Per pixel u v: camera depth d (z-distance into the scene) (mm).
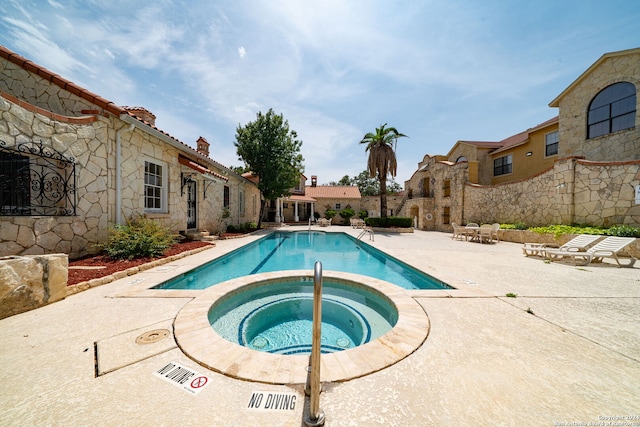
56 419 1562
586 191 9625
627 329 2898
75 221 5547
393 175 20203
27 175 4906
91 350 2350
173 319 3041
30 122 4762
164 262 6023
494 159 19609
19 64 5824
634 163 8414
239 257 8430
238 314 4043
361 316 4051
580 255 6637
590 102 12188
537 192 11734
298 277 5160
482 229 11492
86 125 5770
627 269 6043
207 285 5641
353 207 31125
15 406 1661
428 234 16078
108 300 3637
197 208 10734
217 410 1658
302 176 30562
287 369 2104
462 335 2742
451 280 4973
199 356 2260
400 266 7207
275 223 23516
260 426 1530
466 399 1780
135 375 2004
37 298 3305
